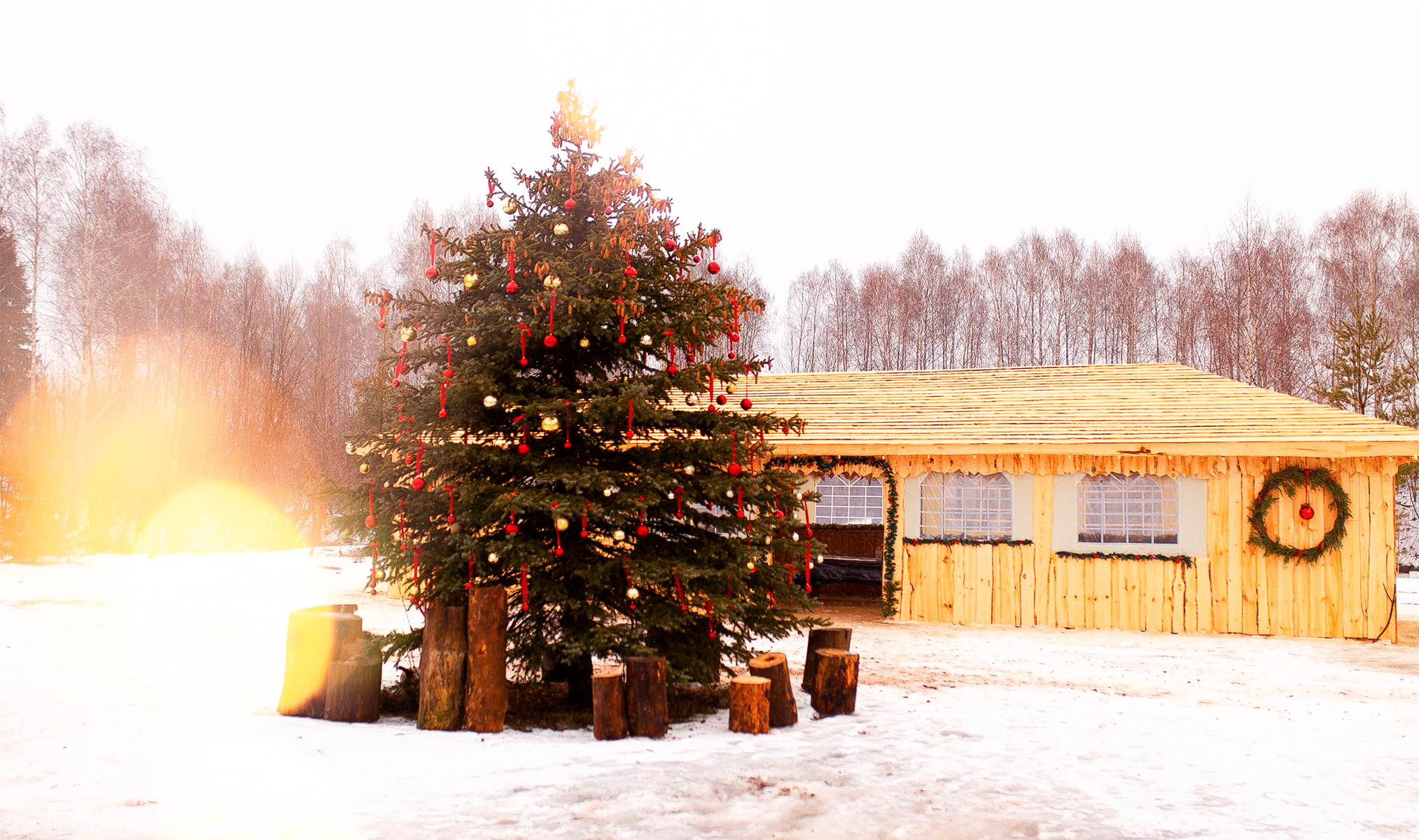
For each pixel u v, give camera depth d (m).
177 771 4.71
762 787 4.81
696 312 7.24
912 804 4.59
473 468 6.87
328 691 6.22
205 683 7.41
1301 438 12.45
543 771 4.98
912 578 13.92
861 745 5.88
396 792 4.47
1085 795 4.83
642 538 7.10
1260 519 12.86
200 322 23.69
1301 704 7.95
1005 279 50.34
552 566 6.82
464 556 6.31
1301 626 12.62
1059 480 13.62
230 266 41.62
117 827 3.78
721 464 7.32
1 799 4.11
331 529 7.02
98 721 5.85
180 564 18.73
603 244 6.95
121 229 36.00
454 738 5.81
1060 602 13.38
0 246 33.72
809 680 7.92
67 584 14.54
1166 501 13.50
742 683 6.23
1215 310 42.91
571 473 6.45
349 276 47.00
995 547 13.71
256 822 3.92
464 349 7.07
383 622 12.04
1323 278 43.22
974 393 16.53
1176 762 5.62
